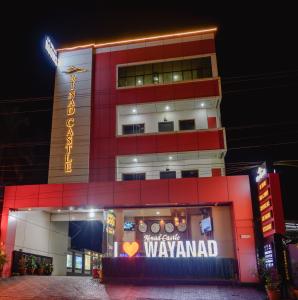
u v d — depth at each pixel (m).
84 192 21.78
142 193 21.20
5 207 22.06
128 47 27.81
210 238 21.67
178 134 24.67
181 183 21.03
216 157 25.17
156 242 20.92
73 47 28.38
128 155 24.78
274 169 17.86
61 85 27.52
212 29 27.14
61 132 26.27
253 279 18.48
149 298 14.78
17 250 22.27
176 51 27.03
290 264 16.02
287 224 23.55
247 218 19.92
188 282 18.42
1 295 14.94
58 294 15.33
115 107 26.22
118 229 21.36
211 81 25.52
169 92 25.72
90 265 37.28
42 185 22.28
